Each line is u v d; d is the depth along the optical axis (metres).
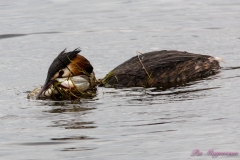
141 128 11.95
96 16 22.89
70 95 14.87
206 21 21.73
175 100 13.76
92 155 10.73
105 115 12.92
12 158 10.76
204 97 13.82
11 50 19.47
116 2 25.00
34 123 12.61
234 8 23.28
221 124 11.88
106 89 15.31
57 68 15.28
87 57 18.39
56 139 11.59
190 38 19.88
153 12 23.28
